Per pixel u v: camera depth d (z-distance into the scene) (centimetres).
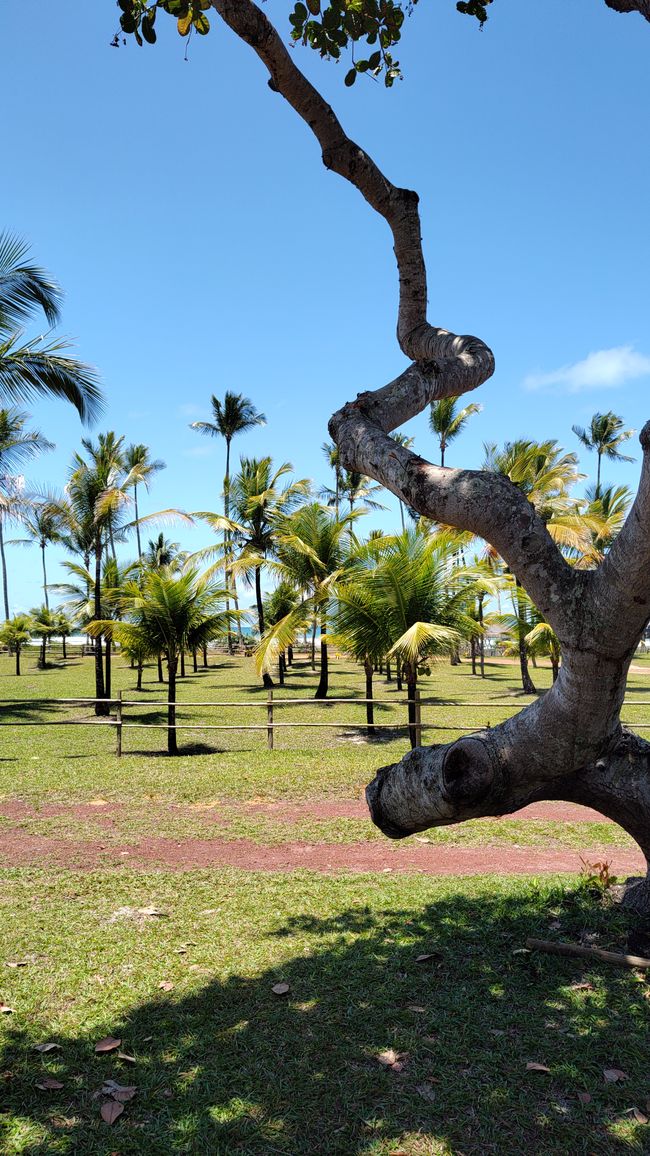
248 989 391
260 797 878
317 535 2022
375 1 362
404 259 352
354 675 3152
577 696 286
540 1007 364
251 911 513
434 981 394
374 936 458
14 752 1220
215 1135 275
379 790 358
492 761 314
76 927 488
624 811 409
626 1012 357
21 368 1236
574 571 269
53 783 947
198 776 985
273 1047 333
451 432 3266
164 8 327
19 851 673
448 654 1172
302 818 788
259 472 2689
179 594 1284
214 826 756
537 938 440
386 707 1925
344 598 1209
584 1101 291
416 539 1198
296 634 1545
